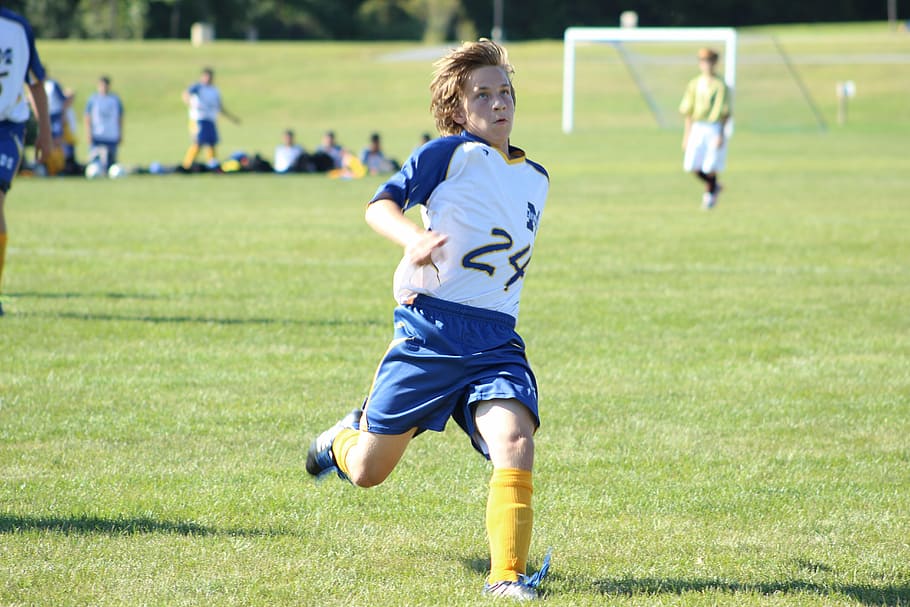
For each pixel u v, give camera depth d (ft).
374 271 136.98
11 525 53.62
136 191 241.96
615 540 53.57
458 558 51.08
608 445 70.03
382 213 43.96
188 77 616.39
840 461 67.05
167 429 71.87
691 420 75.92
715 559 50.98
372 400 47.85
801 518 56.95
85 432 70.79
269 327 103.76
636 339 100.99
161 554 50.47
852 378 87.76
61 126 278.87
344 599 45.57
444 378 46.83
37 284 124.67
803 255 150.82
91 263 140.26
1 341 96.37
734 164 316.60
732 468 65.51
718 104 203.82
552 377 87.25
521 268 48.42
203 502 58.03
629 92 590.55
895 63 654.94
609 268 140.05
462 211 46.65
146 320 106.11
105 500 57.93
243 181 272.72
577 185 255.70
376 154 302.04
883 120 538.06
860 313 113.19
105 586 46.55
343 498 59.47
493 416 45.85
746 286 127.85
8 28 94.63
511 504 45.09
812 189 243.40
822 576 48.85
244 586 46.88
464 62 48.32
